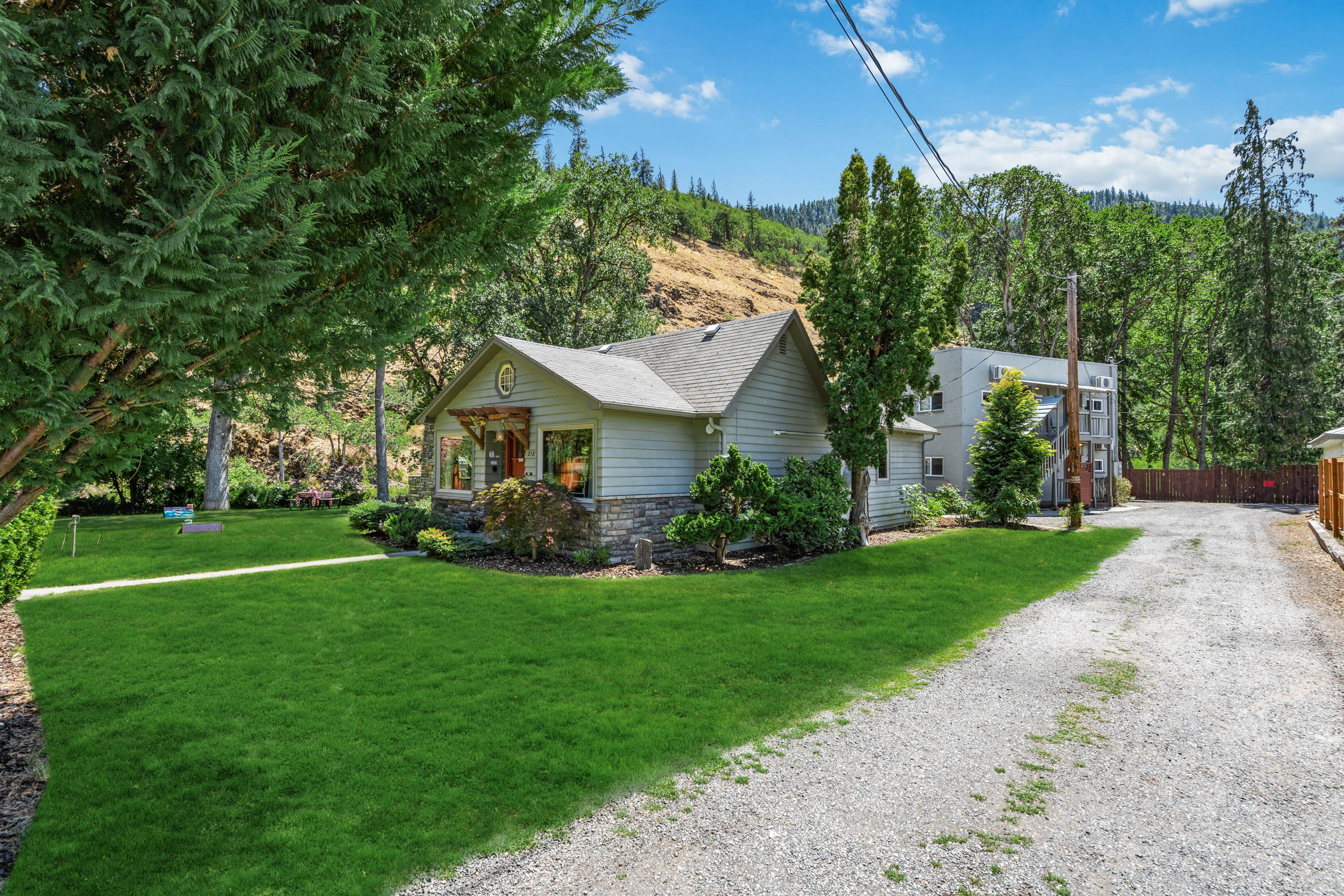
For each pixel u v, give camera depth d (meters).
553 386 14.37
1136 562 13.98
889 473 20.55
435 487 18.48
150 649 7.24
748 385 15.20
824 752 4.92
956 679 6.62
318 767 4.53
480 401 16.70
